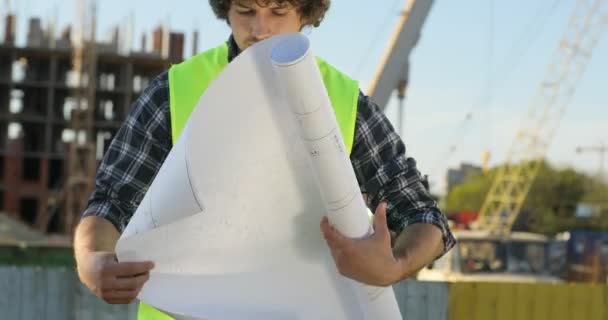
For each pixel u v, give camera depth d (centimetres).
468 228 3177
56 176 6469
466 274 2216
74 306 866
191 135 164
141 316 199
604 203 6319
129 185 197
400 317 180
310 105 151
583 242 2906
